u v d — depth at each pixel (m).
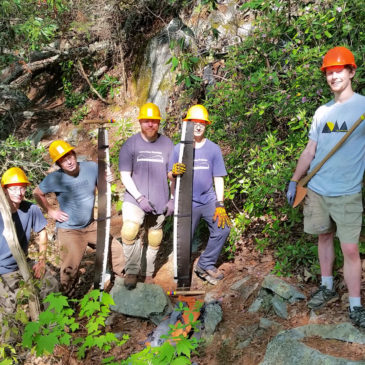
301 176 3.35
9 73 11.63
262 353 3.32
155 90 8.20
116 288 4.29
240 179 5.06
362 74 4.19
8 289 3.84
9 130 10.40
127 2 8.89
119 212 6.43
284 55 5.28
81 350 3.37
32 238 4.79
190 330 3.74
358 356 2.86
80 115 9.65
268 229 4.48
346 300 3.37
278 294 3.71
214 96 6.01
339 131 3.02
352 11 4.49
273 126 5.31
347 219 3.04
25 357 3.81
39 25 8.23
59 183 4.09
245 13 6.51
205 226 5.07
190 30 7.27
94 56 10.52
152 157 4.13
